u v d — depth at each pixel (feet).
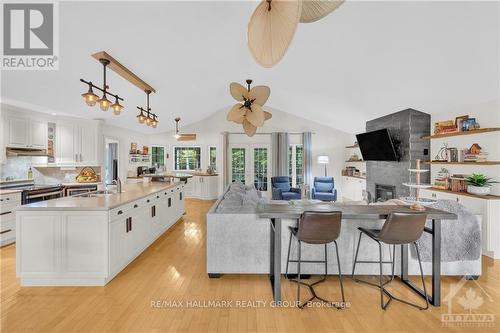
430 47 8.48
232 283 8.45
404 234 6.75
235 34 9.73
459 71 9.37
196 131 26.66
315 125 25.57
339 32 9.11
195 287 8.14
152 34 8.52
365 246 8.76
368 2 7.33
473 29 7.22
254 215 8.82
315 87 15.43
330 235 7.00
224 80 15.72
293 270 8.79
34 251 8.14
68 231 8.17
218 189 26.14
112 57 9.42
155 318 6.51
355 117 18.95
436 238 7.10
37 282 8.17
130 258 9.94
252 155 26.22
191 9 7.61
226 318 6.53
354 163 24.44
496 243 10.32
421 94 12.08
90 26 7.57
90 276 8.21
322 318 6.57
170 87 14.38
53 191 14.62
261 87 12.03
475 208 10.84
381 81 12.00
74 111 15.26
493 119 10.69
